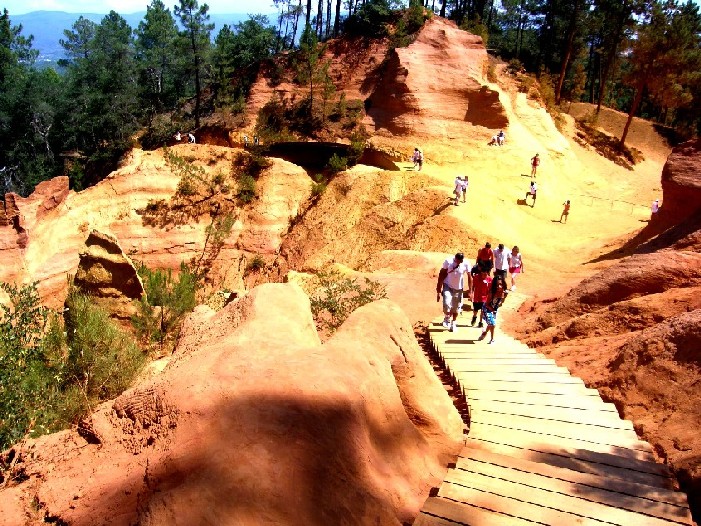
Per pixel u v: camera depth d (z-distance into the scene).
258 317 6.48
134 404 5.32
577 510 4.79
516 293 17.88
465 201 27.48
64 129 65.56
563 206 33.22
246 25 68.94
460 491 5.04
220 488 3.97
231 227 31.62
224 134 48.75
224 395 4.88
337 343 5.98
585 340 10.81
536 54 64.31
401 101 43.03
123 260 18.38
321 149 42.16
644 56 45.88
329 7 68.12
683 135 54.34
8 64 75.00
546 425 6.96
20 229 20.83
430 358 10.66
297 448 4.38
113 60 66.88
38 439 5.62
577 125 50.81
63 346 10.81
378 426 5.29
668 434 6.61
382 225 27.02
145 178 31.12
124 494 4.38
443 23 52.25
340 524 4.13
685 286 11.56
